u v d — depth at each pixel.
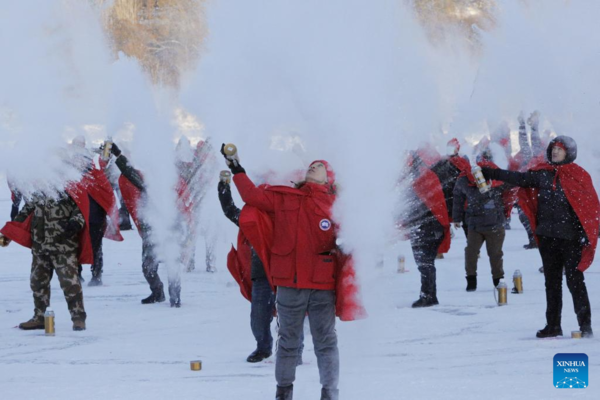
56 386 8.69
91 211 16.28
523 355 9.70
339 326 11.55
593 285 15.01
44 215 12.27
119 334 12.04
